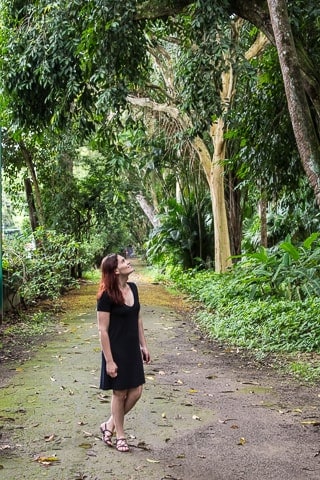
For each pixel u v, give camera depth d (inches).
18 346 352.5
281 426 201.0
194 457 172.2
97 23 314.2
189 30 359.9
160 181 984.9
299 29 337.1
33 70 378.3
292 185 487.2
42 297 590.6
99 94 363.6
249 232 788.6
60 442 183.3
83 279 930.7
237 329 383.6
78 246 589.9
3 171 692.1
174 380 268.1
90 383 258.1
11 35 387.2
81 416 209.9
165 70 639.8
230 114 462.3
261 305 419.5
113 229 928.3
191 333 408.8
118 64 340.2
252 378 273.6
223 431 195.6
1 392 243.4
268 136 446.6
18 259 488.4
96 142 417.4
